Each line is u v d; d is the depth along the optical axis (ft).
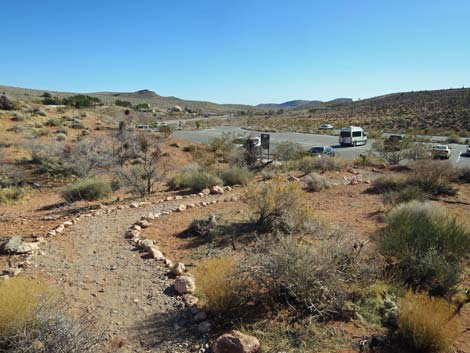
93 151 62.54
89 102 250.16
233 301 13.52
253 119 365.40
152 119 249.75
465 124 195.52
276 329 12.10
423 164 41.70
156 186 47.65
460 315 13.08
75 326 10.78
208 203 34.32
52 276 17.80
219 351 10.68
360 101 487.61
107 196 42.22
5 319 10.18
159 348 11.68
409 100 362.53
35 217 31.96
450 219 22.07
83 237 24.48
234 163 68.08
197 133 187.01
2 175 53.93
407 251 16.72
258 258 15.21
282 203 24.67
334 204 33.37
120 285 16.72
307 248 14.87
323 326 12.25
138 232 25.17
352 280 14.48
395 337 11.60
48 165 63.62
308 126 246.47
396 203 31.42
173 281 17.03
